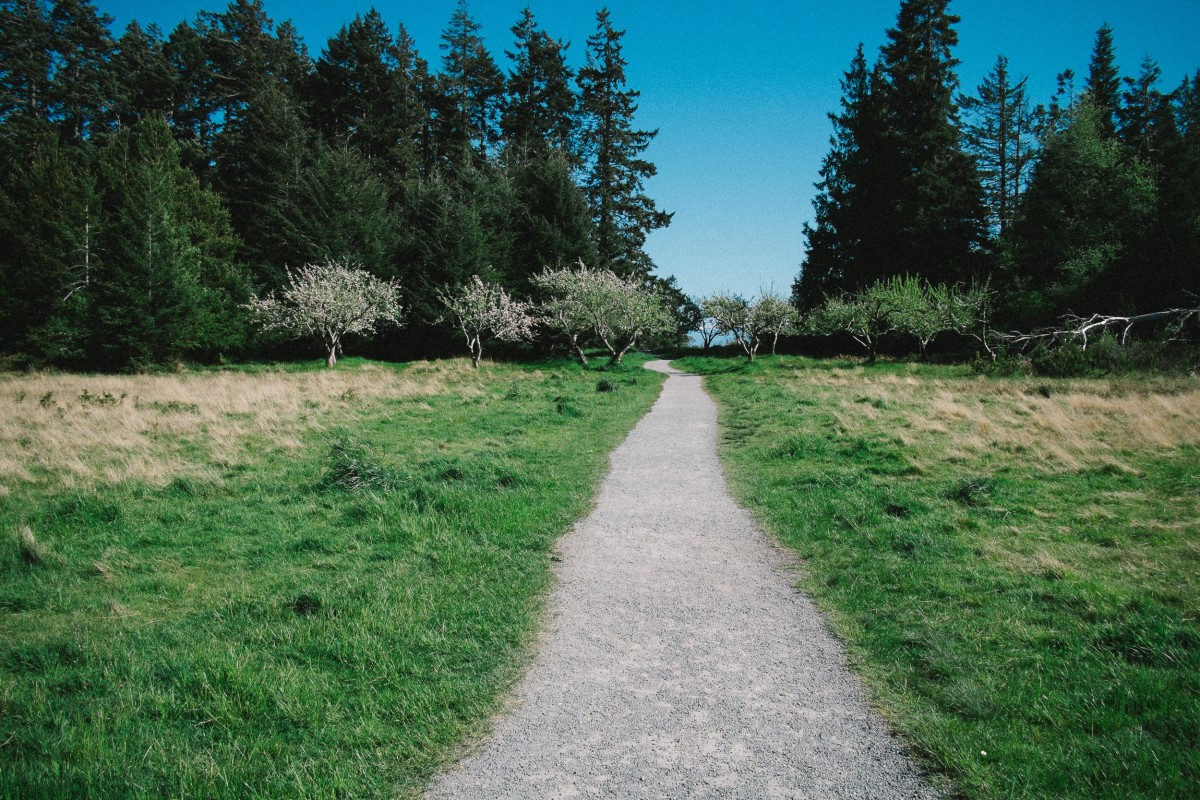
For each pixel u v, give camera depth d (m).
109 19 56.84
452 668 5.28
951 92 48.94
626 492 10.78
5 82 50.66
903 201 48.69
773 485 10.85
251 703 4.64
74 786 3.77
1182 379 22.48
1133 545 7.42
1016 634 5.50
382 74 60.75
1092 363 26.06
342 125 62.06
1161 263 33.62
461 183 55.34
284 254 46.19
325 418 17.14
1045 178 42.69
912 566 7.05
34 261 37.75
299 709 4.59
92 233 38.31
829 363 40.78
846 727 4.39
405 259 49.84
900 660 5.24
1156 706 4.40
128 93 54.38
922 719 4.44
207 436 14.48
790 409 18.86
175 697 4.74
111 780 3.84
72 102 52.03
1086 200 41.03
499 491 10.18
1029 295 40.12
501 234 51.62
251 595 6.58
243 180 51.94
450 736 4.38
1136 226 37.78
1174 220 34.06
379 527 8.52
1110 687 4.62
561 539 8.56
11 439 13.40
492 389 24.64
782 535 8.48
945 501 9.36
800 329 51.06
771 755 4.10
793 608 6.36
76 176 41.44
